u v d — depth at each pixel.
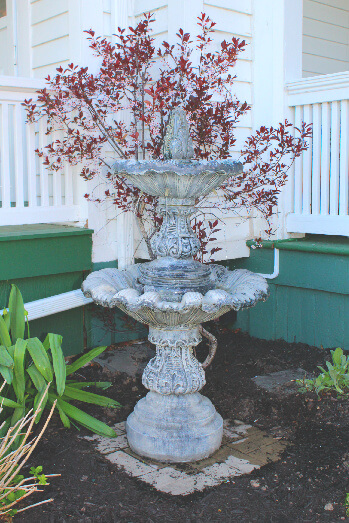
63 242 3.89
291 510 2.30
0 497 2.17
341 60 6.28
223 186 3.96
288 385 3.57
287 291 4.45
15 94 3.65
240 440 2.96
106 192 3.91
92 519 2.24
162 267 2.78
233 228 4.50
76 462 2.70
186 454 2.71
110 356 4.20
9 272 3.60
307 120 4.39
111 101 4.05
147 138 4.22
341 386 3.43
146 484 2.52
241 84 4.45
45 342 3.24
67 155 3.78
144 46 3.69
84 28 4.00
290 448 2.85
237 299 2.50
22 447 2.29
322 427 3.07
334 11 6.08
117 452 2.83
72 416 2.96
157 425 2.77
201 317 2.62
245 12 4.40
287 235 4.64
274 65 4.40
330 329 4.16
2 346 2.78
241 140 4.47
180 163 2.50
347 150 4.13
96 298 2.66
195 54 3.96
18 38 5.18
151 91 3.60
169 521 2.24
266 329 4.64
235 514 2.28
